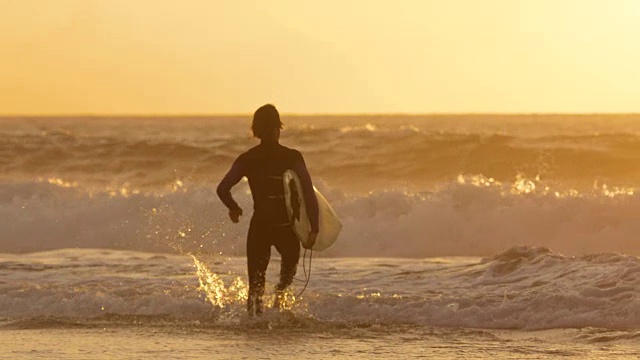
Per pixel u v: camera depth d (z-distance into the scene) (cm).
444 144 12862
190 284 3647
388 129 14762
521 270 3616
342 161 12619
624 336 2672
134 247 6531
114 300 3247
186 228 6706
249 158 3044
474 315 2978
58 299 3297
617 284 3136
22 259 4975
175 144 13675
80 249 6025
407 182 11762
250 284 3034
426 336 2742
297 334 2786
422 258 5553
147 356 2469
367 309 3075
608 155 12369
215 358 2438
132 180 12188
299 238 3025
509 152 12531
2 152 13875
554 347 2556
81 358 2447
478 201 6856
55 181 8625
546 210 6600
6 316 3148
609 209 6556
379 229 6556
